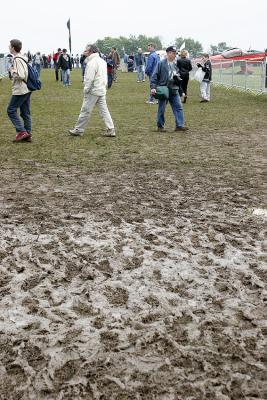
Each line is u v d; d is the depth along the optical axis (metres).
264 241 3.88
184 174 6.16
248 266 3.43
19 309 2.85
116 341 2.52
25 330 2.63
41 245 3.78
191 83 30.19
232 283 3.17
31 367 2.32
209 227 4.18
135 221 4.34
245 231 4.10
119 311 2.82
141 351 2.44
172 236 3.98
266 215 4.52
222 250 3.70
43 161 6.91
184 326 2.67
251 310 2.84
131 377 2.25
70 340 2.53
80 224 4.25
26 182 5.72
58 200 4.97
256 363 2.34
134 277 3.25
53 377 2.25
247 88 20.77
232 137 9.20
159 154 7.47
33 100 16.36
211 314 2.79
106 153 7.52
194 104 15.91
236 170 6.41
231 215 4.52
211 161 6.98
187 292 3.05
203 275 3.28
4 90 20.34
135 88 22.55
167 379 2.23
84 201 4.94
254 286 3.14
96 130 9.98
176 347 2.46
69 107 14.26
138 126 10.63
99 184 5.64
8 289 3.09
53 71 45.81
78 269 3.38
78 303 2.92
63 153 7.50
